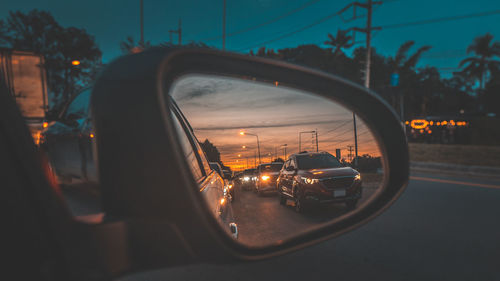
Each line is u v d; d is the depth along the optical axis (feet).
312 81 3.73
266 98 3.84
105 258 2.03
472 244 12.53
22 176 1.90
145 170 2.14
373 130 4.21
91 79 2.38
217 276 9.51
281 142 4.31
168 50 2.37
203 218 2.25
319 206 5.78
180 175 2.17
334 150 4.24
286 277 9.64
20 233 1.84
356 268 10.39
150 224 2.15
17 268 1.81
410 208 18.49
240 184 5.49
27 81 33.71
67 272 1.92
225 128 4.36
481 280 9.57
